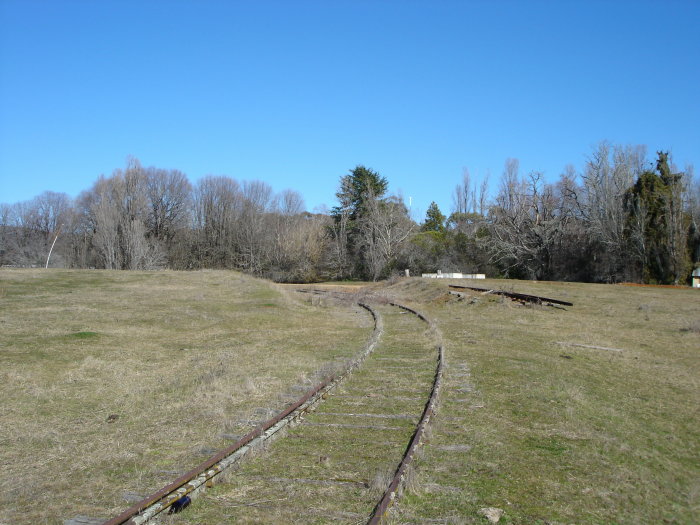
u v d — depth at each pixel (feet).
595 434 26.66
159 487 20.03
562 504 18.89
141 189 215.31
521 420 28.71
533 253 183.83
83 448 24.26
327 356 48.83
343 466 22.13
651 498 19.84
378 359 46.78
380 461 22.61
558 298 93.97
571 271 179.11
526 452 24.02
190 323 68.69
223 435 25.67
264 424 26.35
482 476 21.24
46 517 17.60
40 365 41.11
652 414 31.27
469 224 231.71
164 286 108.78
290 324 72.95
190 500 18.67
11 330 54.70
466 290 107.55
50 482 20.52
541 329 65.16
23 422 27.89
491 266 199.62
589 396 34.17
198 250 247.29
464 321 73.97
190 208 256.73
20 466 22.18
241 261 243.40
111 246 200.03
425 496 19.31
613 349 51.34
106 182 213.46
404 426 27.58
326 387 34.99
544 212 190.39
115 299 85.97
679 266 139.44
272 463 22.53
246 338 59.67
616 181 172.24
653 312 78.13
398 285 141.18
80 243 242.99
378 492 19.30
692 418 30.81
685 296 96.32
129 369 41.50
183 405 31.22
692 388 38.04
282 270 235.20
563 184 193.88
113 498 19.11
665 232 141.59
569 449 24.43
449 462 22.54
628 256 151.94
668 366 45.37
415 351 50.60
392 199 238.07
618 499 19.57
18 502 18.76
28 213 262.88
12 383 35.42
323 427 27.58
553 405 31.50
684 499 20.08
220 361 44.78
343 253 233.96
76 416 29.22
